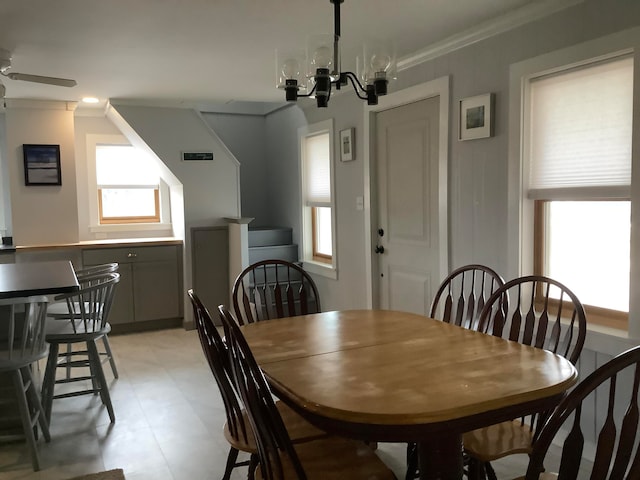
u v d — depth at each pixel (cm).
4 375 289
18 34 296
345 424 145
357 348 202
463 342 207
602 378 118
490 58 300
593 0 243
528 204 289
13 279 284
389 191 404
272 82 425
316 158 514
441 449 173
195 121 519
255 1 253
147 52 336
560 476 125
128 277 512
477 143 313
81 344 479
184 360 427
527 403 154
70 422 312
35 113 493
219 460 268
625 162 242
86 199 552
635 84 229
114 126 557
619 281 259
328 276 491
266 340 216
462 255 330
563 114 268
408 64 362
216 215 534
